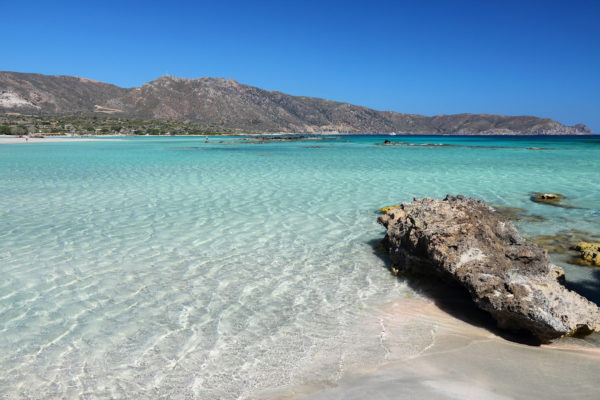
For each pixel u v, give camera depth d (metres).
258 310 5.11
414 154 35.97
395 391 3.44
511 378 3.66
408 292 5.75
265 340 4.36
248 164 24.34
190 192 13.54
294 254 7.29
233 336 4.45
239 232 8.65
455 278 5.46
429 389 3.47
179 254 7.23
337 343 4.32
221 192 13.55
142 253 7.27
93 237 8.22
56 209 10.80
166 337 4.42
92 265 6.65
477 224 6.05
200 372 3.77
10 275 6.19
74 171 19.81
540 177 18.03
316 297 5.52
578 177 18.05
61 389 3.51
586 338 4.50
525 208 11.13
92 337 4.41
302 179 16.95
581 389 3.47
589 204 11.66
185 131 142.00
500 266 5.30
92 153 34.34
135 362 3.93
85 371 3.78
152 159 28.06
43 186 14.73
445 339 4.44
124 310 5.07
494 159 29.58
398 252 6.61
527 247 5.75
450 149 46.28
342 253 7.38
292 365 3.88
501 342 4.40
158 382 3.62
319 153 36.94
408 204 7.76
